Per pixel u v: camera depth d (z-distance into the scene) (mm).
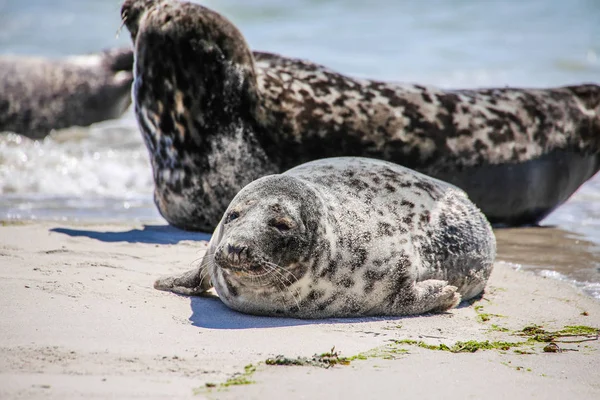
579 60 68062
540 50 72438
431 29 81875
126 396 12227
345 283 18922
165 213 28516
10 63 48500
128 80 50125
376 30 81250
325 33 79375
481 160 29828
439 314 19719
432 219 21031
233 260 17281
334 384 13477
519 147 30516
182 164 27547
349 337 16875
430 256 20422
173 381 13156
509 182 30500
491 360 15547
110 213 30484
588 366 15391
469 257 21188
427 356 15578
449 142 29312
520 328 18500
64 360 13805
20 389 12188
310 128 27984
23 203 31422
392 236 19922
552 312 19953
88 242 24500
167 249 24344
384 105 28922
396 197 21078
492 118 30188
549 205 32000
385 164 22953
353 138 28312
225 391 12852
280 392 12930
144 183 35812
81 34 81188
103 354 14328
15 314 16297
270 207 18234
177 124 27484
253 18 86500
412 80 61094
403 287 19469
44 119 47500
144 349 14867
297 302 18562
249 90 27516
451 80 61281
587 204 35562
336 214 19516
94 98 48875
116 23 87688
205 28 27406
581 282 23203
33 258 21547
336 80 29266
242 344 15836
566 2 91062
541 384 14125
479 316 19578
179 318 17500
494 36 78375
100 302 17812
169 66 27422
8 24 86000
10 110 46812
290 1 93188
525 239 28922
